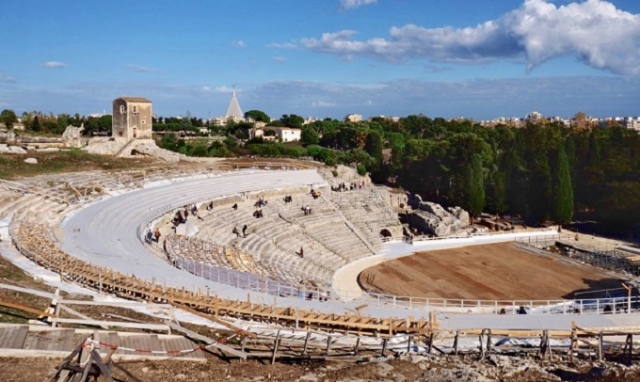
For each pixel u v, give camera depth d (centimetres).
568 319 4141
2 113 15900
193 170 9975
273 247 7338
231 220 7675
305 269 7050
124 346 2577
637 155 10925
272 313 3469
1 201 6050
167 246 5719
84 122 17512
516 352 3269
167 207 7094
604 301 6078
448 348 3291
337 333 3416
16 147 9338
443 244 9244
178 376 2378
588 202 11012
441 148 12200
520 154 11450
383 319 3491
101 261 4669
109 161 9912
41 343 2450
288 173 10569
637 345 3566
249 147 14050
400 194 11588
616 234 10412
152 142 11675
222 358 2695
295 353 2900
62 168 8688
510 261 8262
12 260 4147
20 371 2202
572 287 6988
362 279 7138
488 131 17925
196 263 5072
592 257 8625
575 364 2961
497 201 11175
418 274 7481
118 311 3192
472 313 4416
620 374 2664
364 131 16538
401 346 3266
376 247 8812
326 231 8669
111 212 6588
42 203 6369
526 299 6462
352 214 9706
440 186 12469
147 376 2341
